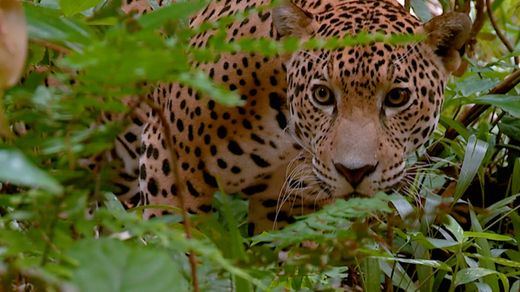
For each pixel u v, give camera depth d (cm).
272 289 440
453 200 811
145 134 885
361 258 476
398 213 733
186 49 304
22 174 247
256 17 828
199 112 817
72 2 495
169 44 279
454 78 1074
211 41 303
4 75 305
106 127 305
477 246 721
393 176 730
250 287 415
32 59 480
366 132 714
